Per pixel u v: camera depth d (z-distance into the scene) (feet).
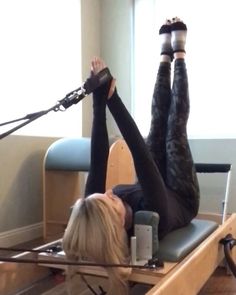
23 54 9.16
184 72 6.11
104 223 3.95
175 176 5.91
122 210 4.32
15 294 4.74
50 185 9.39
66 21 10.74
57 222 9.23
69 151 8.83
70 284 4.46
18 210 9.07
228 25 10.42
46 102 9.88
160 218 4.69
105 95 4.77
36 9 9.56
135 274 4.21
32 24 9.44
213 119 10.68
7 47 8.73
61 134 10.68
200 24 10.75
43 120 9.96
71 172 9.75
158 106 6.46
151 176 4.54
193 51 10.84
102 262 3.94
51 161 8.90
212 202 10.59
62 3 10.53
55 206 9.52
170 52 6.48
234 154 10.42
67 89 10.69
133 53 11.83
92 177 5.01
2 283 4.52
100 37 12.17
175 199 5.76
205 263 4.94
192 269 4.42
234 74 10.39
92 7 11.79
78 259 4.06
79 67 11.21
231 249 5.57
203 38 10.72
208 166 8.49
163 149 6.36
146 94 11.69
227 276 6.62
